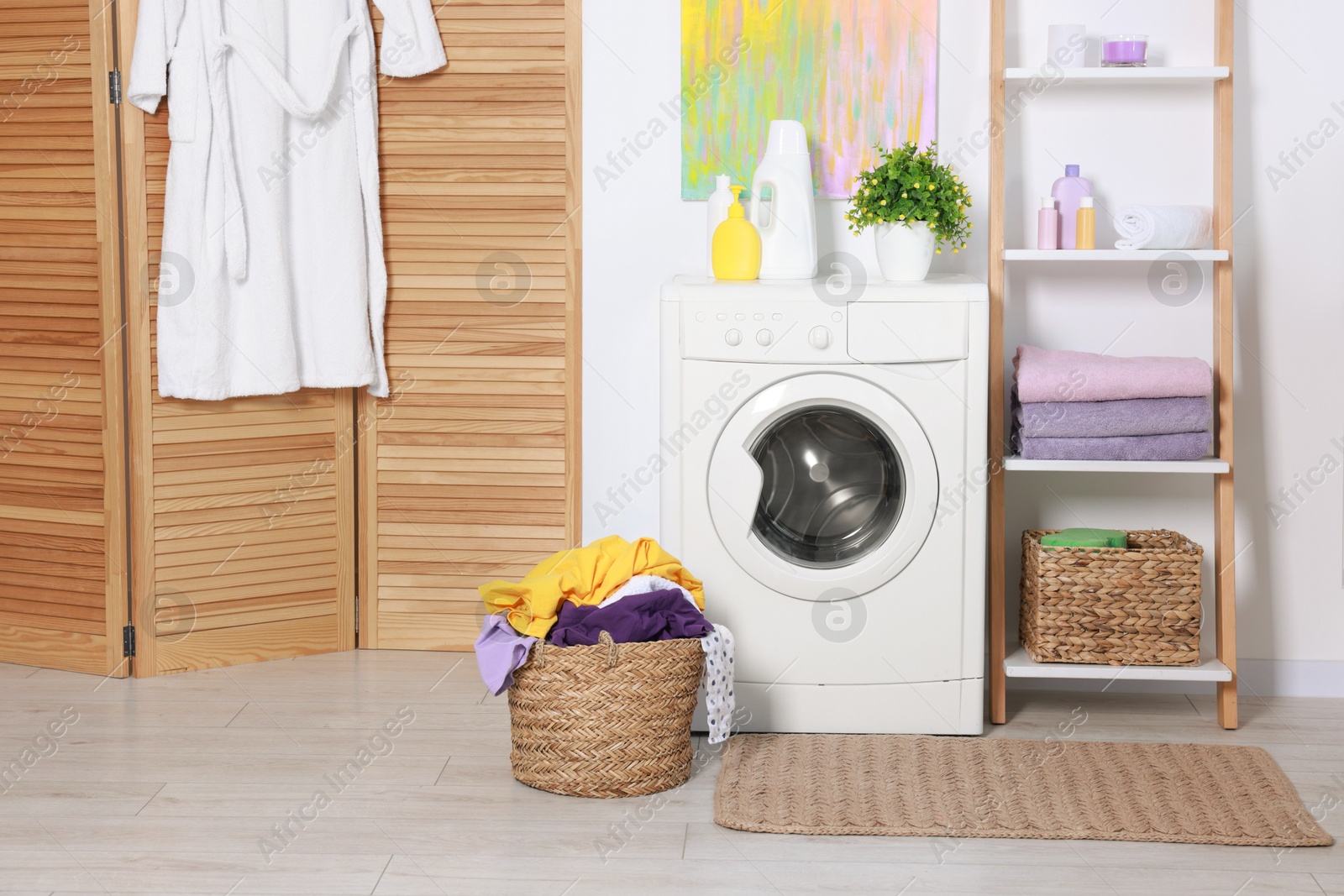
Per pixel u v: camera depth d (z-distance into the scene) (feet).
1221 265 8.42
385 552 10.00
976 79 9.06
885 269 8.54
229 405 9.37
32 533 9.42
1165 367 8.18
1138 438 8.23
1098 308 9.17
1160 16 8.94
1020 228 9.13
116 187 8.91
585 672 7.09
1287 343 9.07
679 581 7.91
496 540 9.90
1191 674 8.22
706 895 6.09
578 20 9.32
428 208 9.64
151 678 9.32
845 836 6.78
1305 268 9.01
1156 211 8.35
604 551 7.80
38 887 6.10
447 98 9.52
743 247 8.52
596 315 9.59
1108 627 8.31
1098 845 6.68
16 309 9.22
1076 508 9.28
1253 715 8.78
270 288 9.17
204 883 6.16
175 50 8.79
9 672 9.43
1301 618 9.23
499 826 6.85
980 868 6.39
